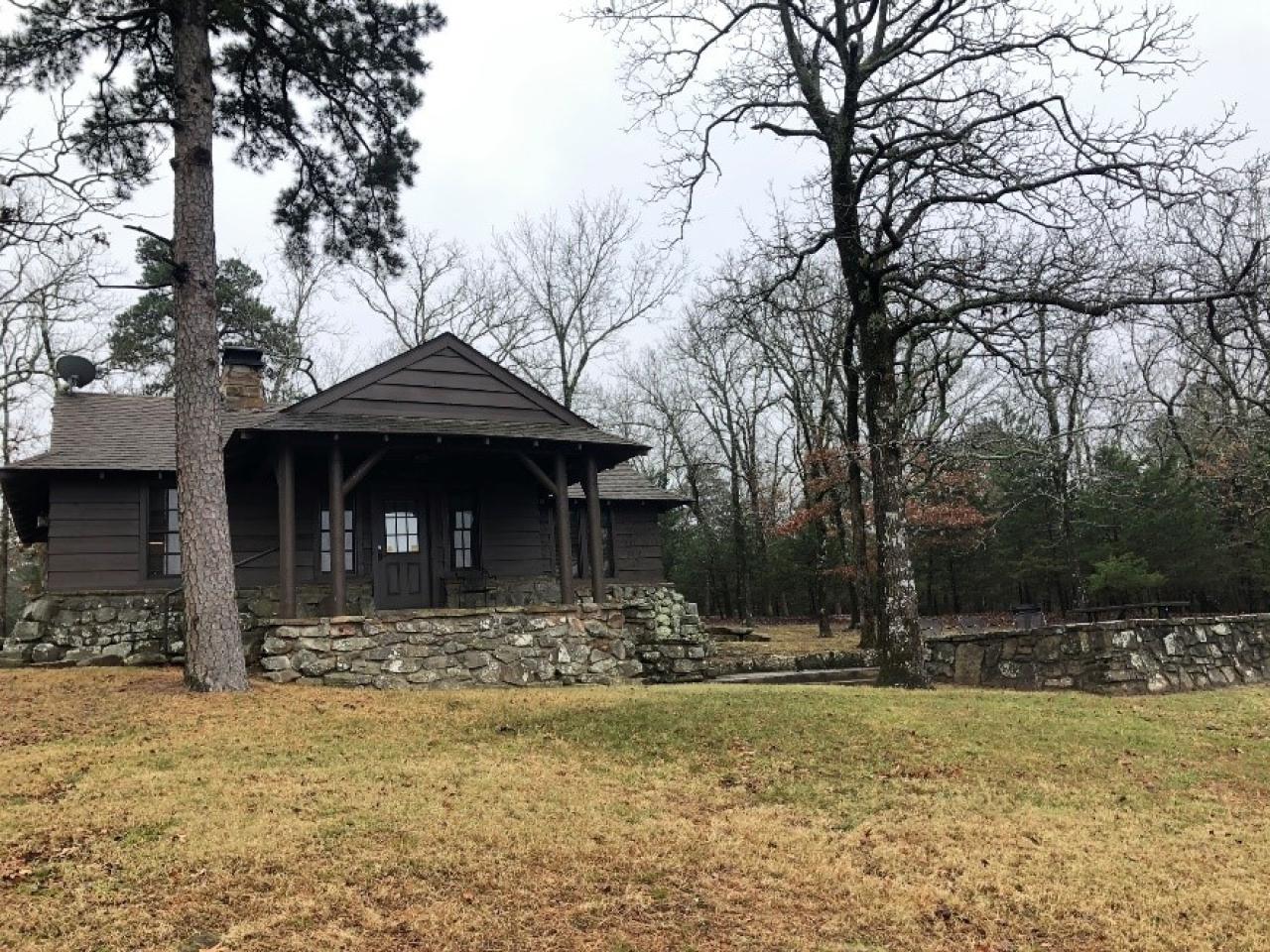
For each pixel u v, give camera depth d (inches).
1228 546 869.8
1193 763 322.7
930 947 184.4
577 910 189.3
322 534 604.7
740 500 1465.3
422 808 238.5
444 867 203.9
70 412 653.3
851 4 473.1
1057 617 1056.8
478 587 614.5
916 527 945.5
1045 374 478.0
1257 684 498.6
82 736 310.5
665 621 700.0
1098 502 711.7
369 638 471.5
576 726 343.3
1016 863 229.0
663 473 1576.0
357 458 563.5
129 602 571.2
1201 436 884.0
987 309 467.8
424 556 612.1
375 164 535.8
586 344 1362.0
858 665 621.3
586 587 741.9
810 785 283.1
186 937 166.9
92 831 215.9
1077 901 208.4
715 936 182.9
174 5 429.7
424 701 390.0
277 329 1352.1
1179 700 421.7
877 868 222.2
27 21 428.1
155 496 593.6
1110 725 361.7
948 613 1360.7
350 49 497.0
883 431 474.9
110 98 472.1
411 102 528.4
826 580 1008.9
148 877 191.0
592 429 586.6
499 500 668.1
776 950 178.7
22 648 541.3
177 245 420.8
